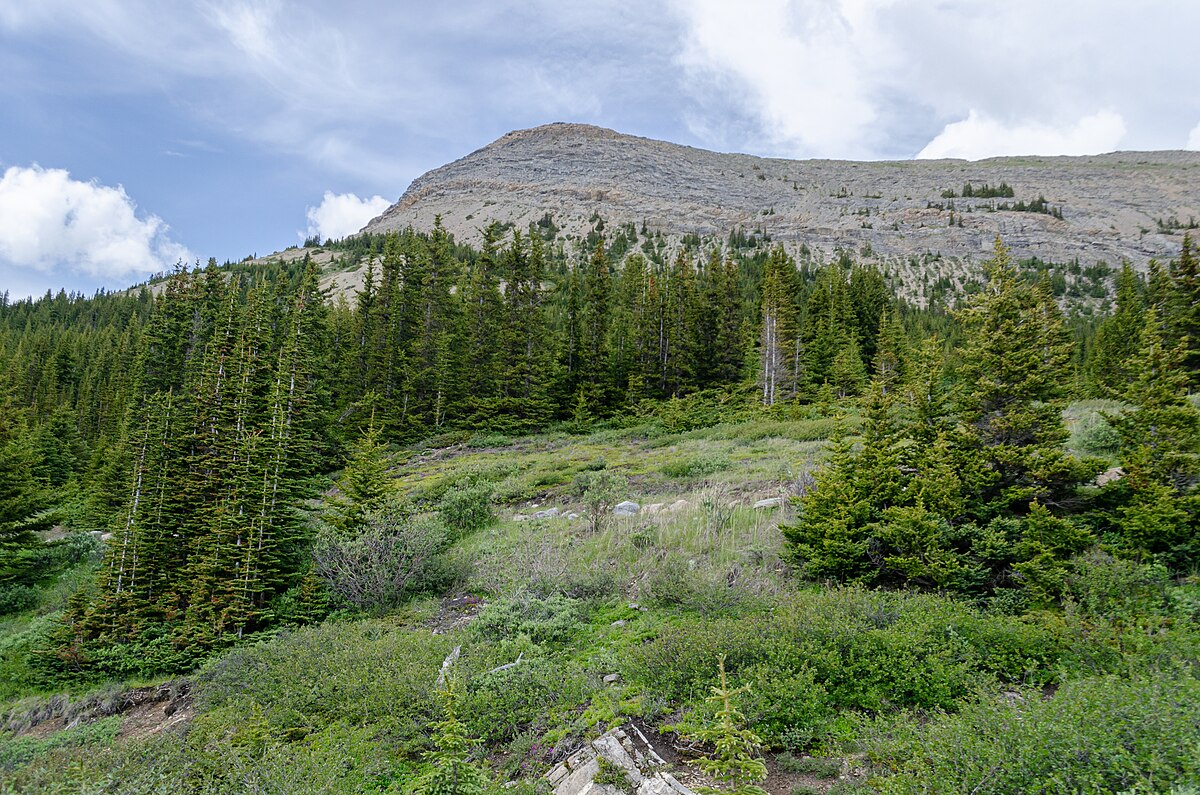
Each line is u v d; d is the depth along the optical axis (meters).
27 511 21.42
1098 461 10.18
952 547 10.35
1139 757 4.01
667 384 46.50
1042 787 4.08
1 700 12.70
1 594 18.70
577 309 45.97
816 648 7.48
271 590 15.60
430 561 14.99
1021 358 11.31
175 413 19.09
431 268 45.66
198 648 13.70
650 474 22.23
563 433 38.53
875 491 11.61
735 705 6.32
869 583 10.59
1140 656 6.21
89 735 10.10
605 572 12.37
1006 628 7.38
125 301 96.00
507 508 19.89
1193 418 9.55
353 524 16.80
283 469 18.16
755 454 23.36
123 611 15.19
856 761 5.76
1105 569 8.18
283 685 9.16
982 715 4.93
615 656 9.02
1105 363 35.00
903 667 6.89
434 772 6.62
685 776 5.84
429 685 8.19
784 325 42.09
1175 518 8.96
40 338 63.91
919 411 12.62
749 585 10.69
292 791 5.59
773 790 5.61
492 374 42.44
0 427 25.11
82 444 40.69
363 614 13.59
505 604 11.29
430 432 39.06
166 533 17.02
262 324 27.92
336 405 37.75
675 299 48.84
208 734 7.47
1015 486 10.70
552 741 6.75
